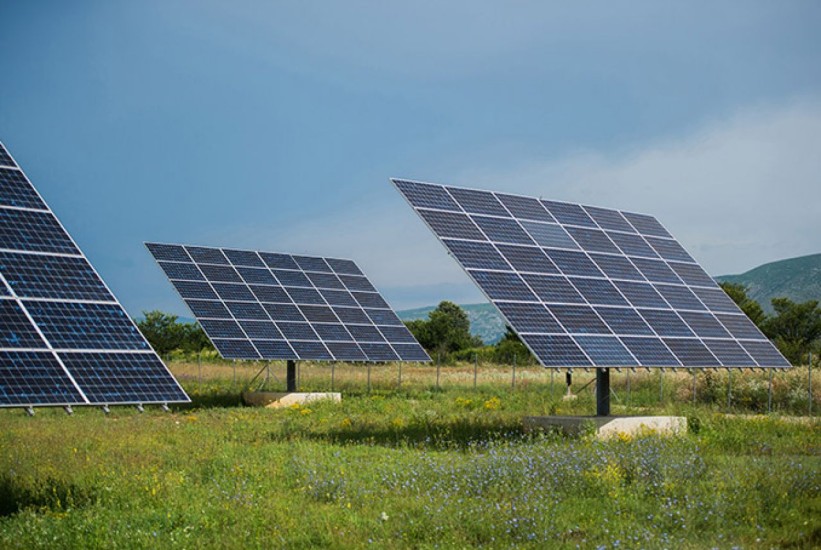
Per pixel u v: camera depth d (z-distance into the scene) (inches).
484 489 571.2
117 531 461.1
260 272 1587.1
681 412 1078.4
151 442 812.6
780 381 1385.3
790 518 485.1
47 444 789.9
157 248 1499.8
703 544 438.9
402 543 443.5
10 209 641.0
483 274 872.9
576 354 832.3
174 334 3161.9
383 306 1696.6
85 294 616.4
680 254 1173.7
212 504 525.7
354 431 938.7
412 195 946.7
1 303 572.1
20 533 459.5
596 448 678.5
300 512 513.3
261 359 1374.3
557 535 453.1
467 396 1437.0
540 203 1074.7
